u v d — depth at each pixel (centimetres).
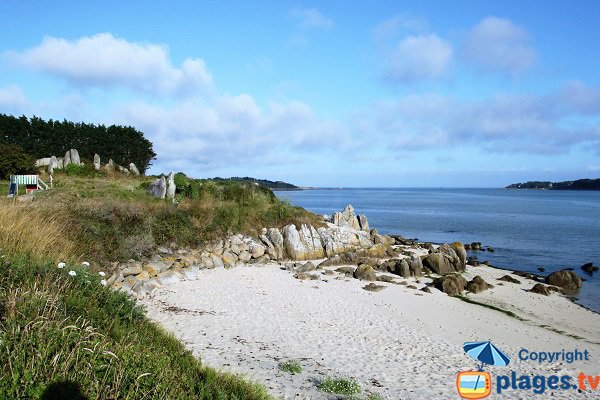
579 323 1870
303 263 2886
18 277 895
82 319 793
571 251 4028
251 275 2411
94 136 5894
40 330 634
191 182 3319
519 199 18125
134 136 6372
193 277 2230
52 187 3114
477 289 2350
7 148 3928
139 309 1080
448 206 12088
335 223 3941
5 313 679
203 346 1207
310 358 1220
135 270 1964
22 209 1554
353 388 980
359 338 1471
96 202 2261
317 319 1661
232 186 3497
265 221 3206
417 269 2719
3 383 516
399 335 1548
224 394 762
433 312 1905
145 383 634
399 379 1125
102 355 655
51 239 1351
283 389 949
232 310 1686
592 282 2747
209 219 2817
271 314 1673
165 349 888
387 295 2144
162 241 2367
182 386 716
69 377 571
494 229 5916
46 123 5659
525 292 2397
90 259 1781
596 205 12838
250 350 1223
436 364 1273
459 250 3148
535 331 1723
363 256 3166
